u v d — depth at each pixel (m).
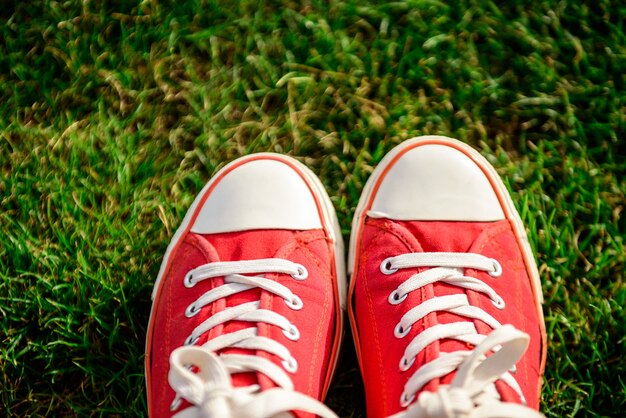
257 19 0.69
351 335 0.65
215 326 0.60
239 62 0.69
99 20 0.69
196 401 0.54
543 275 0.65
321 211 0.64
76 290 0.65
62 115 0.69
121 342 0.65
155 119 0.68
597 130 0.67
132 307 0.65
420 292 0.61
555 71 0.69
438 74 0.69
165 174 0.67
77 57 0.69
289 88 0.68
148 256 0.66
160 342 0.62
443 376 0.58
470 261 0.62
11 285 0.65
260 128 0.68
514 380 0.59
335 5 0.69
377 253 0.63
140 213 0.67
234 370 0.58
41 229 0.67
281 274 0.62
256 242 0.63
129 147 0.68
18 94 0.69
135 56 0.69
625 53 0.68
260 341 0.59
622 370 0.64
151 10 0.70
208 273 0.62
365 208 0.65
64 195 0.67
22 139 0.68
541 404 0.64
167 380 0.61
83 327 0.65
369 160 0.67
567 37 0.69
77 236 0.66
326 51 0.69
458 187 0.64
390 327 0.61
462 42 0.69
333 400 0.65
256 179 0.64
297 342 0.61
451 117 0.68
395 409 0.60
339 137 0.68
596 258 0.65
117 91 0.69
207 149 0.68
